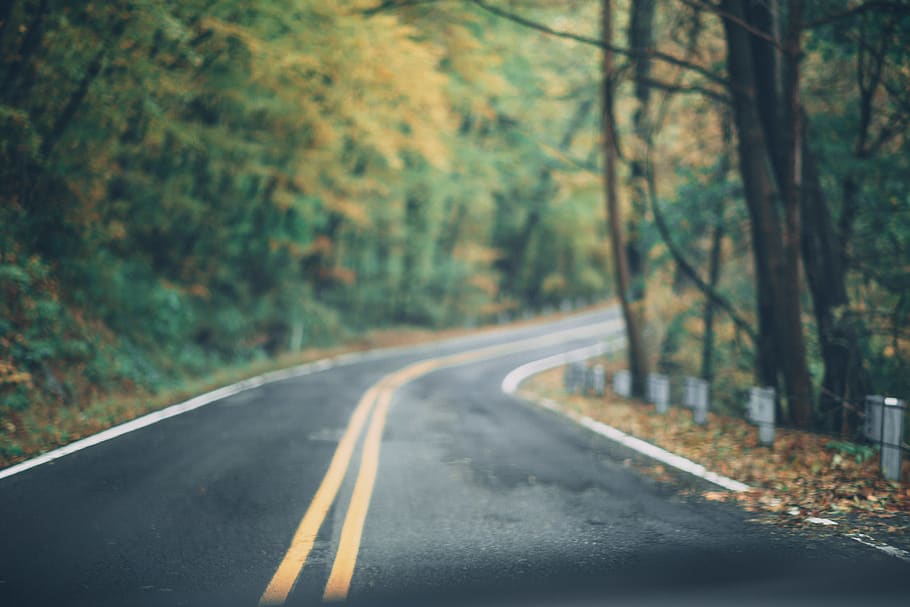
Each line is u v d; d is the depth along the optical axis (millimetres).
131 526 6277
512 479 8398
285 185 24453
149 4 12750
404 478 8367
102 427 12023
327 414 14305
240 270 27391
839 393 12391
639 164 19375
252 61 15508
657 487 7977
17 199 14891
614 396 19891
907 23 11133
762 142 12766
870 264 13734
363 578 5031
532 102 26312
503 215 49875
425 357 33906
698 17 15938
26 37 13094
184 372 20828
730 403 16984
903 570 5078
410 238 41844
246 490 7660
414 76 17125
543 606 4477
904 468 8492
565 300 58969
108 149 16031
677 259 16516
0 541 5812
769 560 5336
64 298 16109
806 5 12578
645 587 4793
